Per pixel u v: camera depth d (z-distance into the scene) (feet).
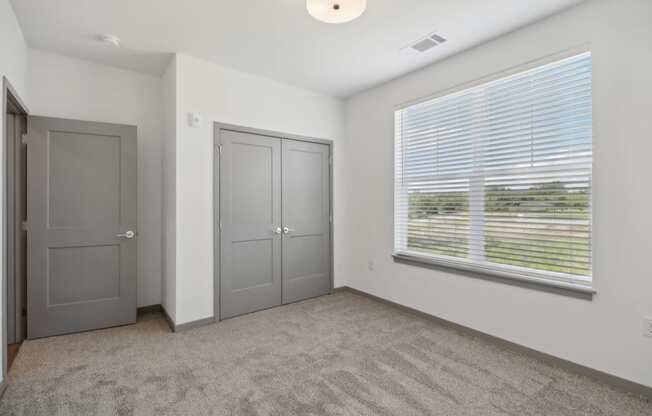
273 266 11.66
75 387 6.61
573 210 7.37
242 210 10.88
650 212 6.23
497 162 8.76
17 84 7.94
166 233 10.43
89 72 10.07
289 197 12.08
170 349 8.34
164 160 10.78
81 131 9.37
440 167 10.21
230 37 8.57
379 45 8.96
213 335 9.24
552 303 7.57
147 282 11.08
